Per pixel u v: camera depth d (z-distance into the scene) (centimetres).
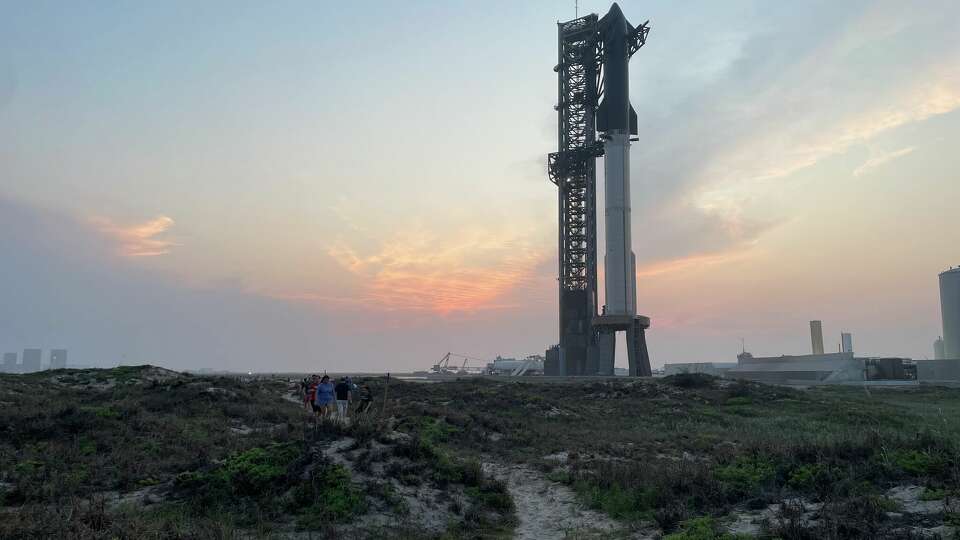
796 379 12138
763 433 3462
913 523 1190
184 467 1945
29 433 2300
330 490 1655
